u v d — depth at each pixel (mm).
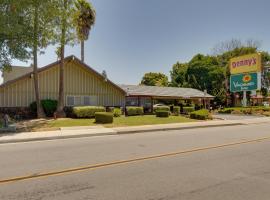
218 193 5832
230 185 6371
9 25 17391
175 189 6051
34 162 8727
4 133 15953
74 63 29906
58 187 6156
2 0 17078
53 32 21672
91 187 6160
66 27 22531
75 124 20891
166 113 28094
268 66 69500
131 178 6867
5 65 20297
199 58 69062
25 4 18078
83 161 8844
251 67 40000
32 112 26859
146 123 22531
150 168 7891
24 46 19359
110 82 32062
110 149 11188
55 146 12070
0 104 25953
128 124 21531
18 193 5758
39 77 27891
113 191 5898
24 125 20062
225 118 31562
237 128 21156
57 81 28969
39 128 18438
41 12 19844
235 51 67062
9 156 9766
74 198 5473
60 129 18047
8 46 19172
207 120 27609
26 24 19047
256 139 14336
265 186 6328
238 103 62250
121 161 8820
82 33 38312
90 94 30938
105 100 31984
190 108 37469
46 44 21406
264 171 7660
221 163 8586
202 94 45000
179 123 23297
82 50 41000
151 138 14828
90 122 22172
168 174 7254
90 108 26266
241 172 7523
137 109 31141
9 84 26297
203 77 65375
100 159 9148
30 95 27453
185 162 8695
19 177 6965
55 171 7559
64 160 9008
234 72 42469
